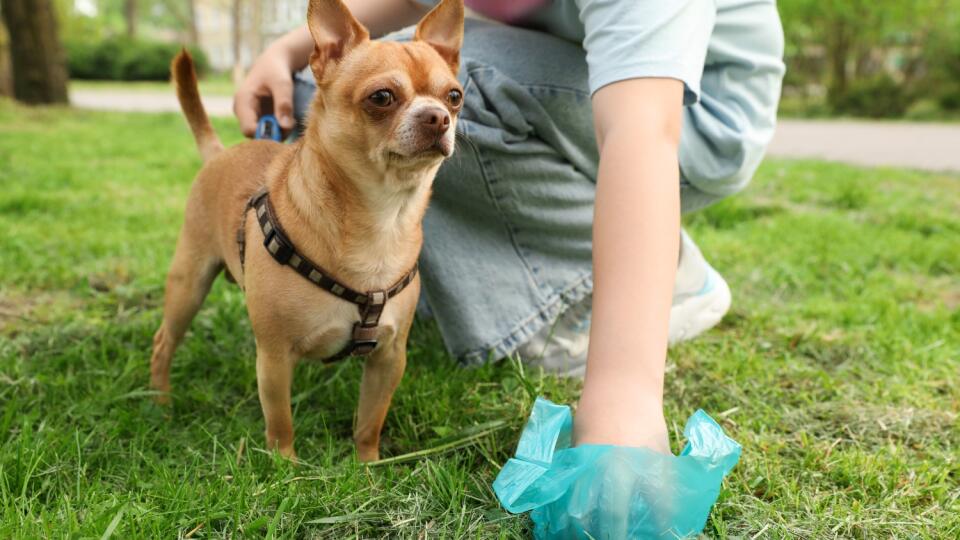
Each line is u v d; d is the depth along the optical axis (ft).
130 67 48.88
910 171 12.35
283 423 3.34
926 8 28.66
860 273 5.96
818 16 29.86
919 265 6.28
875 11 28.84
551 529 2.71
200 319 4.64
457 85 3.23
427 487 3.12
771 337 4.66
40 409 3.67
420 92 3.14
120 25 84.74
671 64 2.98
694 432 2.80
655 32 3.00
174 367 4.15
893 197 9.50
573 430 2.78
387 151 3.09
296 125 4.28
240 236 3.40
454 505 3.00
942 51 28.94
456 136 3.74
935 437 3.60
